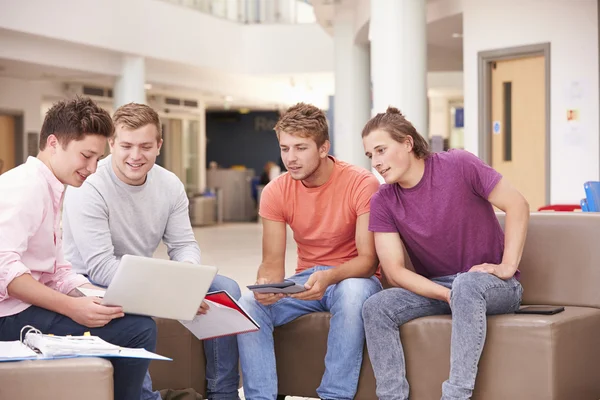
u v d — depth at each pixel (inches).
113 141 151.1
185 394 154.5
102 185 153.3
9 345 115.7
